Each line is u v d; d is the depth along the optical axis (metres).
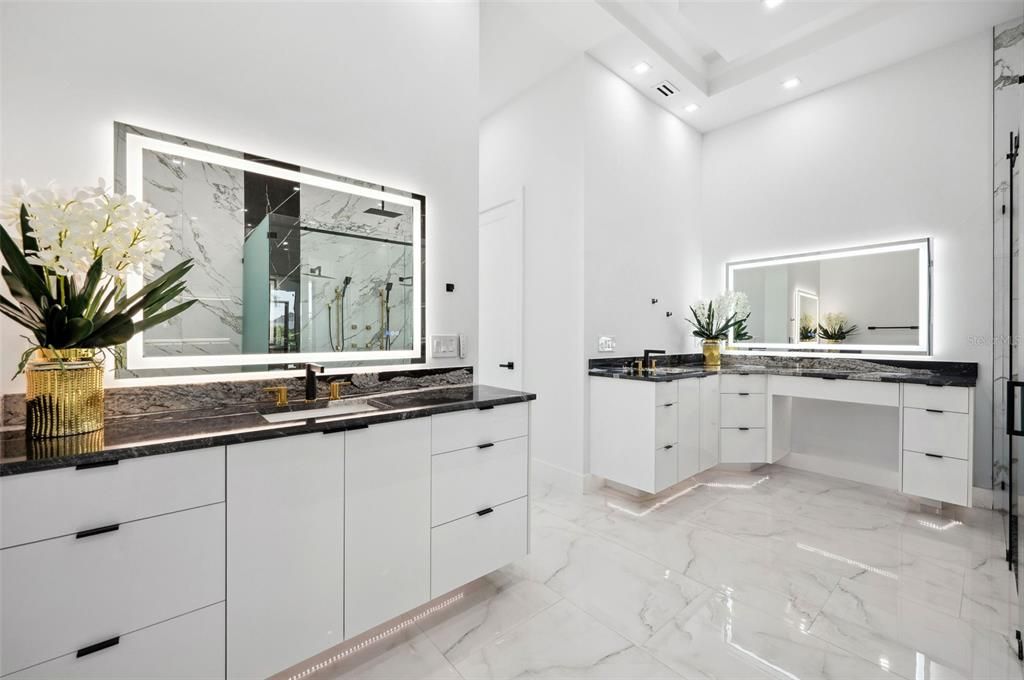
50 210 1.04
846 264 3.26
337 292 1.84
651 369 3.09
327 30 1.82
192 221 1.52
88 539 0.97
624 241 3.30
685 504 2.80
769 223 3.67
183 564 1.09
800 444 3.50
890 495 2.94
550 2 2.52
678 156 3.82
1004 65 2.60
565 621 1.66
